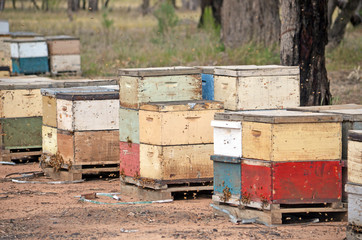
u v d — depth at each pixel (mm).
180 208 25797
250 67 29625
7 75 52625
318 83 39969
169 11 90688
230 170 23750
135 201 27203
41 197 28188
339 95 52375
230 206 24172
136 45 81062
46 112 33219
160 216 24406
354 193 20203
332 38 78062
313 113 23625
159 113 26047
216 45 74438
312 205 23484
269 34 76562
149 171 27031
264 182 22719
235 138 23422
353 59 71688
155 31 92750
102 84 37625
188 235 21516
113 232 22031
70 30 101688
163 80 27781
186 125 26547
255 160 22906
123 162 28609
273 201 22609
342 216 23844
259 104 28656
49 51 62188
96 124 31562
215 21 98500
